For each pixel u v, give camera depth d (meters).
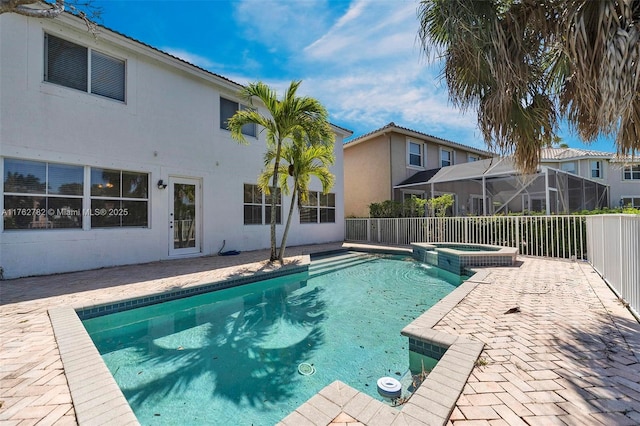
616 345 2.84
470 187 15.44
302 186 8.68
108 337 4.07
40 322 3.60
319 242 13.34
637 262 3.59
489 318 3.58
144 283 5.58
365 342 3.84
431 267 8.77
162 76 8.41
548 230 8.40
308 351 3.60
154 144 8.19
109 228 7.33
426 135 16.47
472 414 1.92
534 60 3.65
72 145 6.75
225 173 9.93
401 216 13.48
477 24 3.26
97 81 7.23
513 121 3.78
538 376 2.33
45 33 6.49
